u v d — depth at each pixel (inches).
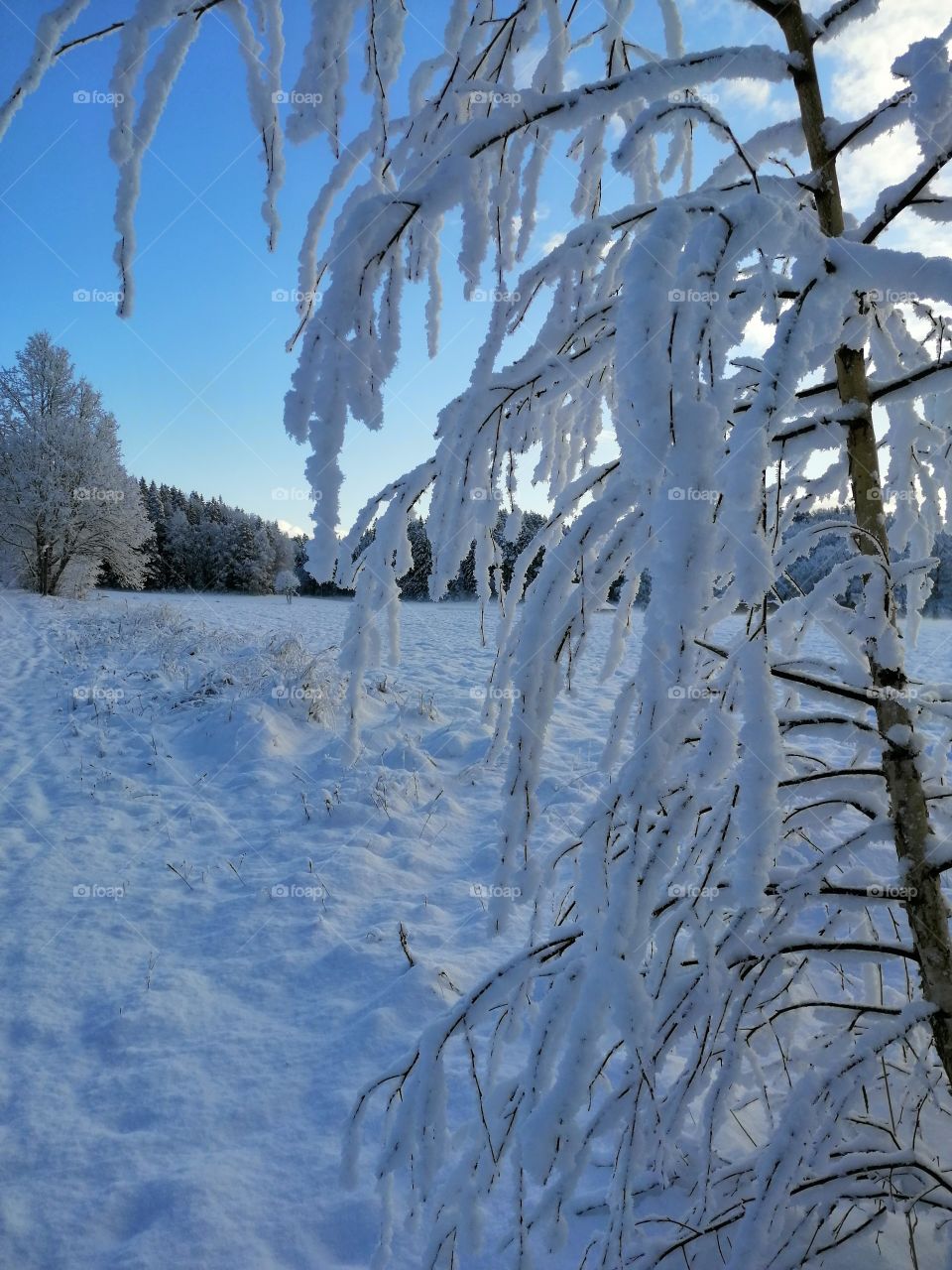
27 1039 130.9
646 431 36.8
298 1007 142.3
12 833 216.8
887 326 71.2
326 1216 97.0
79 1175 102.7
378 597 61.1
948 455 77.8
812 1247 75.7
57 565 1002.1
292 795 251.4
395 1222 96.0
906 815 56.7
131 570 1072.2
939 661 406.3
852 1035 81.4
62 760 284.0
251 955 158.7
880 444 75.7
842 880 67.9
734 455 37.9
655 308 36.7
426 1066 63.9
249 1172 103.3
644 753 46.9
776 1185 55.2
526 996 69.5
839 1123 55.6
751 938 61.9
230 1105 115.6
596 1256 86.4
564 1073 51.1
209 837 219.0
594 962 49.1
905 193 48.1
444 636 627.5
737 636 64.8
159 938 165.6
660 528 37.9
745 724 45.1
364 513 61.4
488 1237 92.0
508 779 56.7
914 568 56.2
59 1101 116.3
